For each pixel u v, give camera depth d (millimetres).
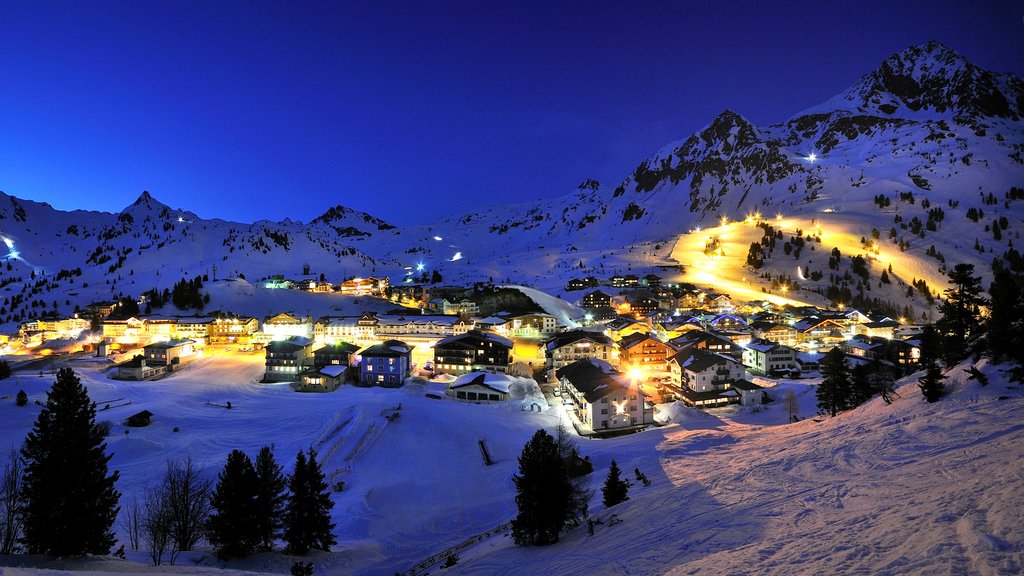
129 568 25219
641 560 21938
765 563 17562
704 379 79625
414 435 64250
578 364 85500
